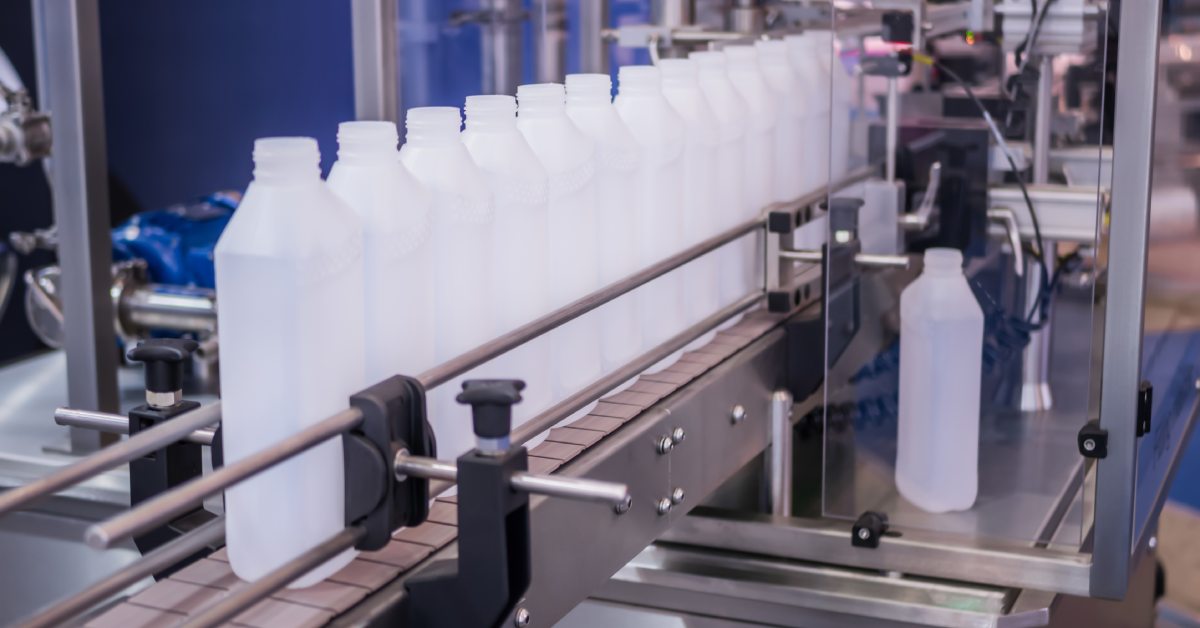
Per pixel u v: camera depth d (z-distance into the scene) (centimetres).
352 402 83
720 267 147
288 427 82
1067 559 130
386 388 83
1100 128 120
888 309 139
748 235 151
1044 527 135
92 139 180
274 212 81
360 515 83
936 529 140
